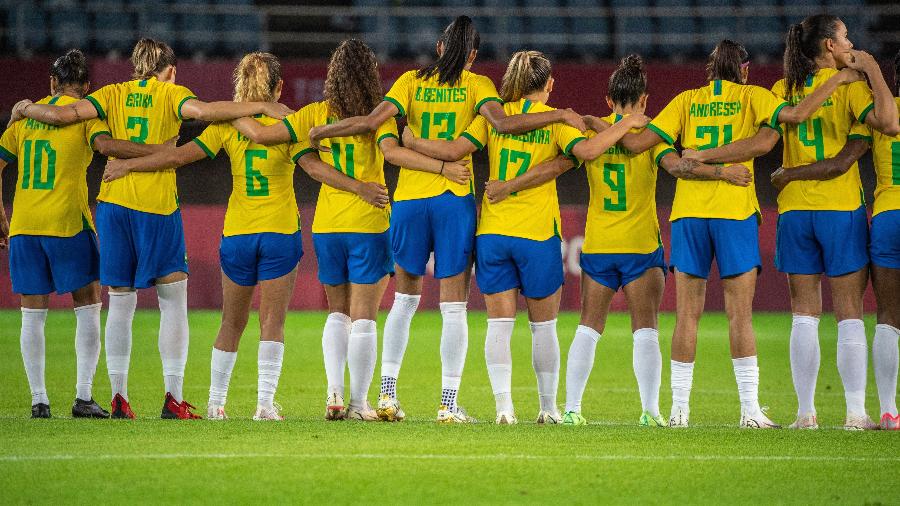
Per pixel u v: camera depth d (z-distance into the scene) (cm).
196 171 8638
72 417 3027
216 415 3044
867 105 2830
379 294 3011
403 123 7081
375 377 4631
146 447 2411
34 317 3058
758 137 2820
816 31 2895
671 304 7838
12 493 1994
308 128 2944
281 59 8850
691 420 3403
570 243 7831
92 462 2242
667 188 8650
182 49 8856
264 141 2900
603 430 2723
